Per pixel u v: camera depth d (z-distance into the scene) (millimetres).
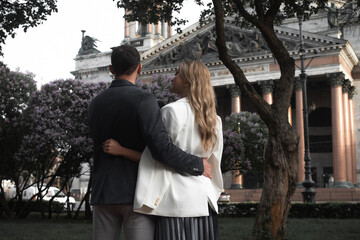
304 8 16500
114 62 3672
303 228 19734
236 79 11703
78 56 82312
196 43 62844
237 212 32125
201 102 3496
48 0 16484
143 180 3312
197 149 3494
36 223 24328
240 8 12500
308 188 31641
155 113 3359
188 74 3594
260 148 35594
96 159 3549
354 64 61469
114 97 3508
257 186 64562
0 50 16719
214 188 3697
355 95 62000
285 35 57250
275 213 11523
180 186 3318
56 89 30531
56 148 32375
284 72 12289
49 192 50469
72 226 21922
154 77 31859
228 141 33156
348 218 27391
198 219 3365
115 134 3463
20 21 16172
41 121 29375
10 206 37875
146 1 16953
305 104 33375
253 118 37312
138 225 3318
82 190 75688
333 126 53781
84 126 28797
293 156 11734
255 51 58562
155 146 3236
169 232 3266
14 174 34312
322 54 54875
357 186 58125
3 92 32531
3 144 33594
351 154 58531
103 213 3428
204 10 17469
